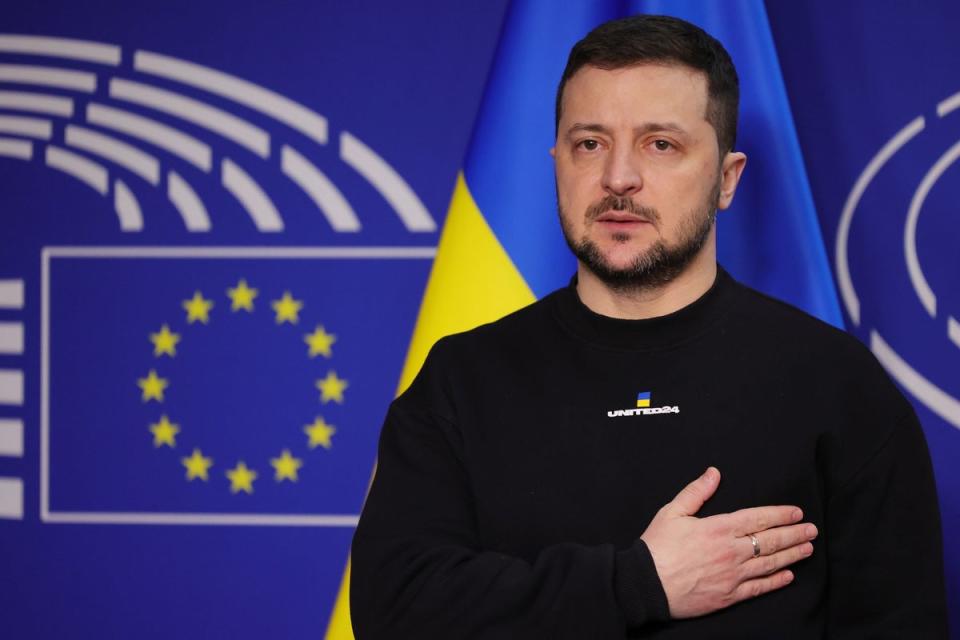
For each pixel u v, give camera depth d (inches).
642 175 177.5
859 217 264.5
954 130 263.3
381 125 280.1
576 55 185.8
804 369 180.2
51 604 279.4
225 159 281.1
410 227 278.5
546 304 197.3
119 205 280.5
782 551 169.6
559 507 177.3
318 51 280.4
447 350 197.3
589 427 179.8
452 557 174.2
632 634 167.5
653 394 179.8
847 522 176.2
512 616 165.3
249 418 279.4
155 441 279.6
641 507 174.9
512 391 186.1
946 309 260.5
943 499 259.4
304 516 278.5
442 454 187.0
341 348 279.1
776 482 173.9
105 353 280.1
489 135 260.1
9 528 279.6
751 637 167.6
